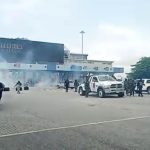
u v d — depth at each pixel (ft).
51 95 91.71
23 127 31.45
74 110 48.06
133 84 93.56
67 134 27.71
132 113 44.16
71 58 257.75
